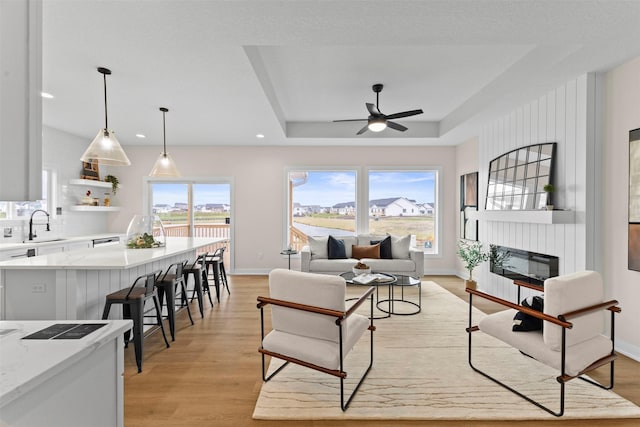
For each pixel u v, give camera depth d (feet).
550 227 10.59
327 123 17.53
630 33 6.95
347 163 19.63
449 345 9.12
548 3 5.92
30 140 1.72
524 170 11.70
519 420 5.96
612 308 6.61
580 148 9.37
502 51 9.69
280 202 19.65
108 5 6.02
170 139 17.92
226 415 6.12
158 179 19.66
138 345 7.78
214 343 9.41
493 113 12.89
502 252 13.48
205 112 12.99
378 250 17.06
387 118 11.82
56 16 6.40
